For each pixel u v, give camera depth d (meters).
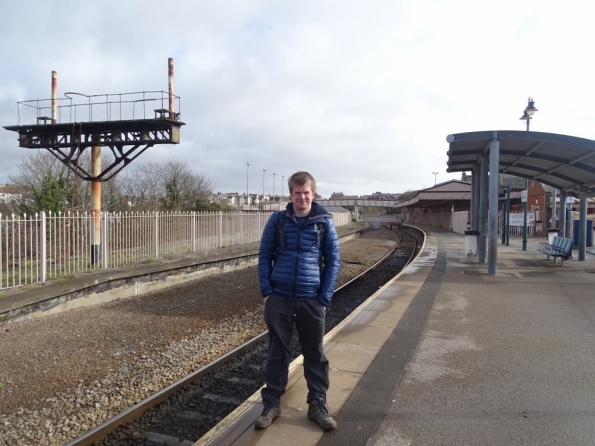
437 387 4.54
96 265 11.90
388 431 3.64
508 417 3.87
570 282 10.94
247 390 5.41
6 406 4.79
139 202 33.06
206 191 42.59
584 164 13.35
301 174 3.70
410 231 52.03
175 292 11.46
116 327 7.93
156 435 4.27
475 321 7.24
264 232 3.84
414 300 8.94
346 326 6.98
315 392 3.75
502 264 14.79
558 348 5.79
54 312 8.82
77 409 4.74
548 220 33.41
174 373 5.81
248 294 11.44
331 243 3.75
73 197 22.91
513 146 13.25
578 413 3.94
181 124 16.22
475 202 17.56
